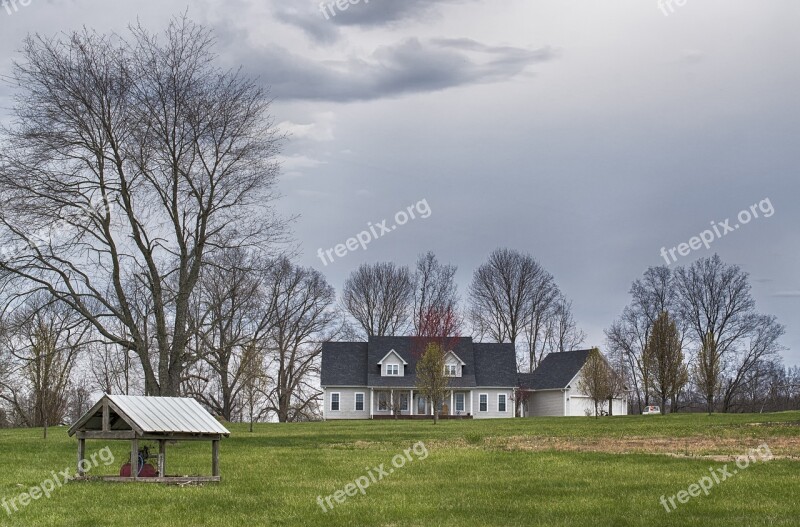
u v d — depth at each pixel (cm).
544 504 2328
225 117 4356
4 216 4081
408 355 10312
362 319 11312
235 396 8344
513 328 11450
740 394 10444
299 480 2775
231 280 5519
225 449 3934
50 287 4178
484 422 7075
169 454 3644
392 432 5309
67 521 2061
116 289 4325
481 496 2473
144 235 4384
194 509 2223
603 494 2498
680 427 5141
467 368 10319
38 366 5359
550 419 7288
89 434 2630
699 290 9825
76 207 4166
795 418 5897
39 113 4122
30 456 3475
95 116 4169
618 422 6144
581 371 9000
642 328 9919
